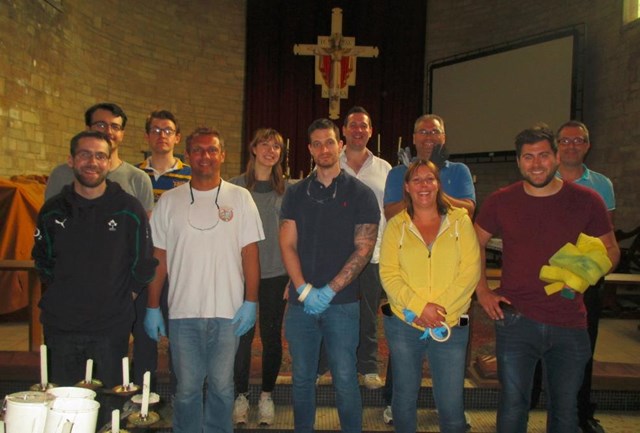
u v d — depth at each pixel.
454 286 2.45
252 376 3.56
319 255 2.65
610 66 7.67
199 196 2.66
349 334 2.62
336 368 2.61
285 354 4.11
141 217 2.52
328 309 2.63
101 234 2.45
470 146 8.86
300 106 9.66
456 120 9.04
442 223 2.51
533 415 3.45
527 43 8.14
